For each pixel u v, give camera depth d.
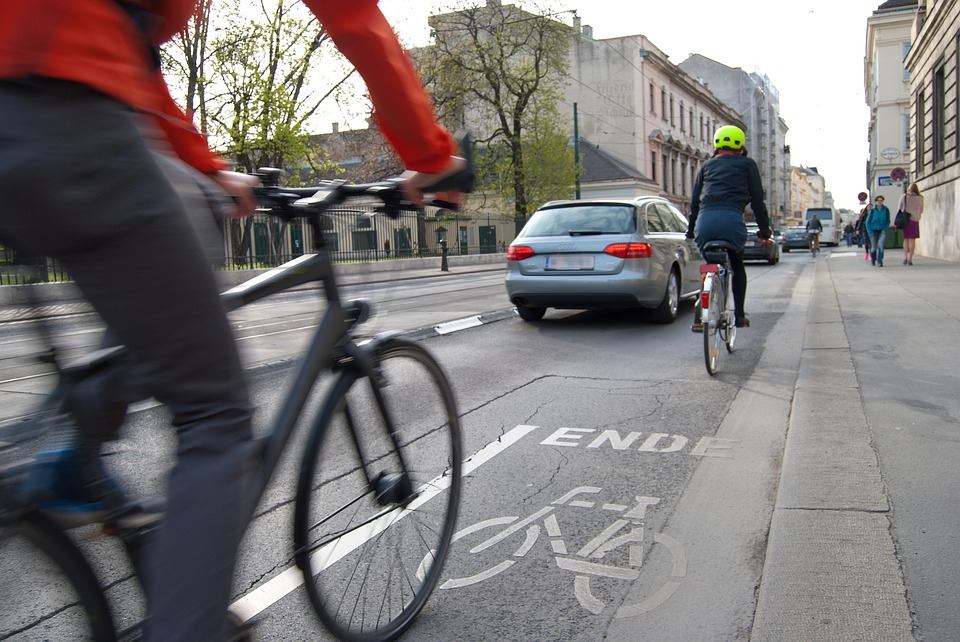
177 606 1.39
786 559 2.71
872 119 50.75
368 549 2.21
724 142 6.54
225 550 1.45
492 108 39.16
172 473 1.48
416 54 35.62
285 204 2.02
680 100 61.88
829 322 8.20
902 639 2.21
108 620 1.53
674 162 60.75
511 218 38.28
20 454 1.35
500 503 3.42
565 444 4.30
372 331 2.28
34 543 1.39
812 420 4.42
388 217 2.14
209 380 1.47
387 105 1.64
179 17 1.52
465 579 2.71
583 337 8.21
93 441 1.47
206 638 1.41
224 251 1.75
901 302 9.66
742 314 6.88
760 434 4.40
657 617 2.44
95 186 1.24
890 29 43.94
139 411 1.60
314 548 2.03
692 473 3.77
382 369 2.24
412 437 2.37
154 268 1.34
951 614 2.33
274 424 1.85
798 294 12.02
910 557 2.70
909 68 25.20
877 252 17.94
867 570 2.61
